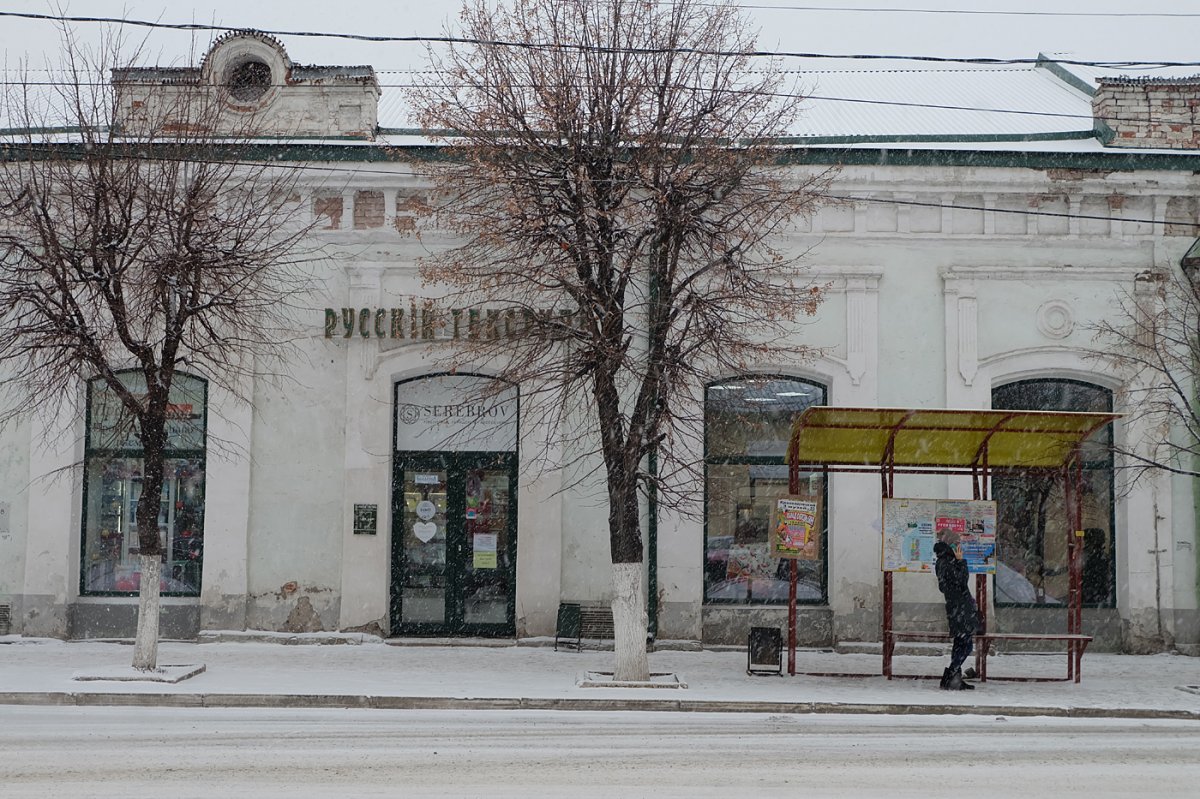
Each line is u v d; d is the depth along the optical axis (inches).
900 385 738.8
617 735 464.4
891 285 743.1
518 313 714.8
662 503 640.4
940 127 800.9
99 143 621.0
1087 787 378.3
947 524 639.8
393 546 754.2
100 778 367.9
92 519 754.2
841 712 542.0
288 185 732.0
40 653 680.4
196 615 740.0
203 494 751.7
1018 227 743.7
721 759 415.5
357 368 740.0
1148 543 730.8
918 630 723.4
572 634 712.4
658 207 595.2
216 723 478.3
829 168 706.2
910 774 394.9
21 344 637.9
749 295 616.1
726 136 637.3
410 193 743.7
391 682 581.3
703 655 708.0
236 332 660.7
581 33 626.8
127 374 757.9
